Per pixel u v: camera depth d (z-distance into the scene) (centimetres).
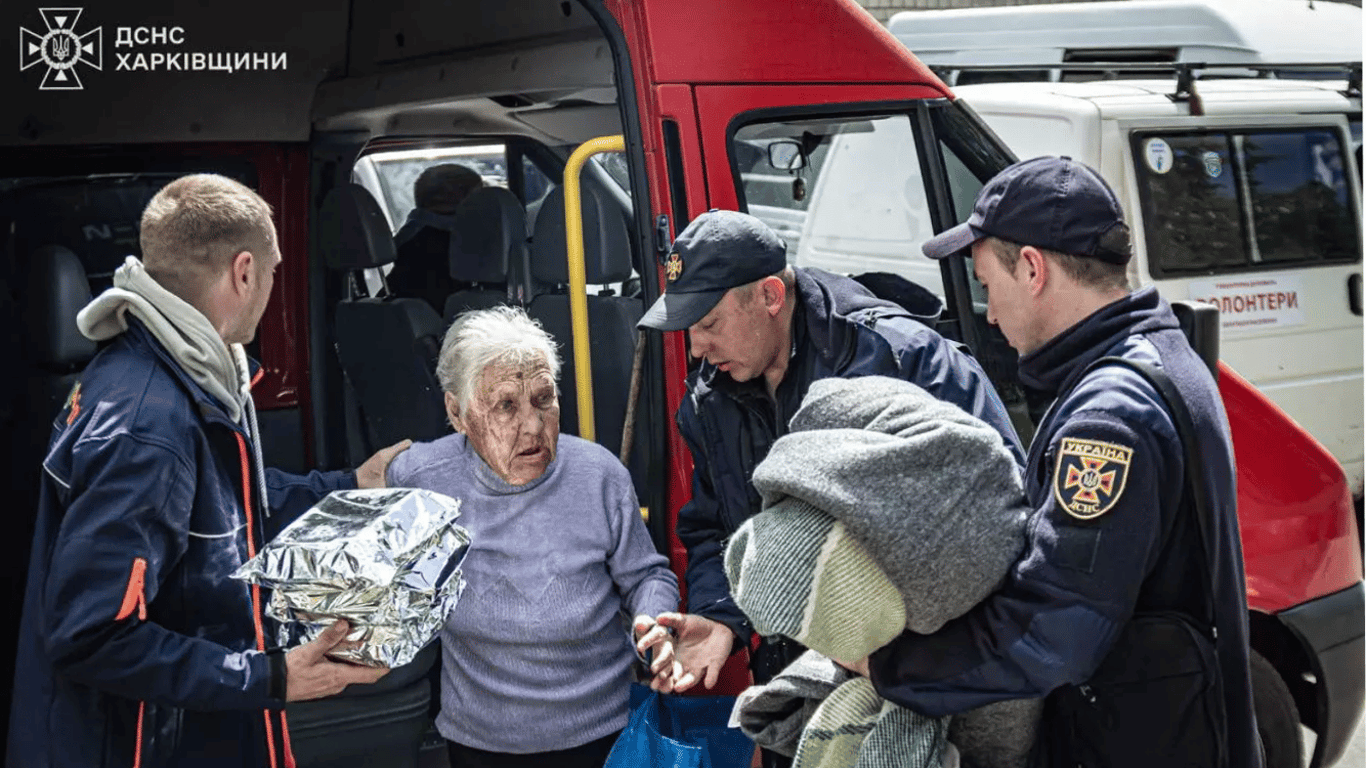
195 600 238
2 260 371
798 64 330
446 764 330
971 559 189
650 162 304
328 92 402
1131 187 602
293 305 400
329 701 317
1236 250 631
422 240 433
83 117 384
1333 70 708
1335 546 384
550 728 269
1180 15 698
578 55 355
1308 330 650
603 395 365
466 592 270
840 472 186
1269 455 377
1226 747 202
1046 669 190
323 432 404
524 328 274
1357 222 671
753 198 331
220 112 396
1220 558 202
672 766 253
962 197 363
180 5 388
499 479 273
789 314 271
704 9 314
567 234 322
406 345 391
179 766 241
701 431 285
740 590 190
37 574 236
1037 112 619
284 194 404
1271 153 649
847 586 185
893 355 264
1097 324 209
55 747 232
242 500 248
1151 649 198
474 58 383
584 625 271
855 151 377
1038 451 209
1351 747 471
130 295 232
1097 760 203
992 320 223
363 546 232
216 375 241
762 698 219
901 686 197
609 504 278
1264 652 386
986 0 1096
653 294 304
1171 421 197
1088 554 189
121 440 226
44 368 354
